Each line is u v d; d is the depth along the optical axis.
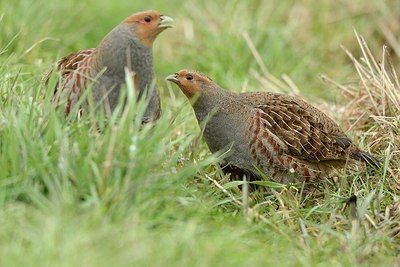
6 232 8.64
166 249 8.54
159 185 9.68
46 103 10.25
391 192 11.59
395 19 18.44
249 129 11.33
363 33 18.36
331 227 10.41
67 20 16.80
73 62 11.34
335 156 11.70
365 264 9.49
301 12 19.08
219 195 10.74
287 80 15.88
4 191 9.23
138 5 18.77
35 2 16.17
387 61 17.11
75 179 9.41
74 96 10.91
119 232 8.62
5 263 8.05
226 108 11.47
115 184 9.31
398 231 10.39
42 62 14.41
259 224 9.96
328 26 18.92
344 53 18.19
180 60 17.56
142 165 9.57
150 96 10.17
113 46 10.86
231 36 17.59
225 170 11.74
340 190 11.24
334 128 11.98
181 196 9.99
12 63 12.80
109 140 9.64
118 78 10.90
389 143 12.23
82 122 9.92
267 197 11.06
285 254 9.52
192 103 11.29
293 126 11.45
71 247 8.16
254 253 9.16
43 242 8.26
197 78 11.48
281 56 17.52
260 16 18.44
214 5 19.08
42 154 9.56
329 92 15.72
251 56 17.33
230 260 8.70
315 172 11.66
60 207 8.95
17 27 15.20
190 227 8.94
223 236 9.20
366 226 10.22
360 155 11.94
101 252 8.20
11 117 10.03
